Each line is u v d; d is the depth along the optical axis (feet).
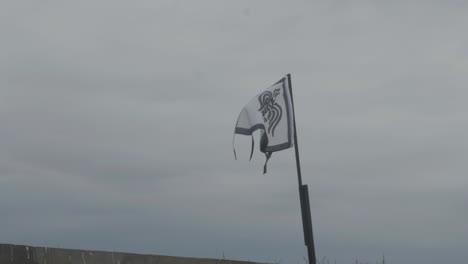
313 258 57.62
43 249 47.03
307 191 59.00
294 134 59.77
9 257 45.68
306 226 58.39
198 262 51.39
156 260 50.16
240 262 52.95
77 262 47.73
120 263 48.98
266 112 60.85
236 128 61.67
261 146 60.75
